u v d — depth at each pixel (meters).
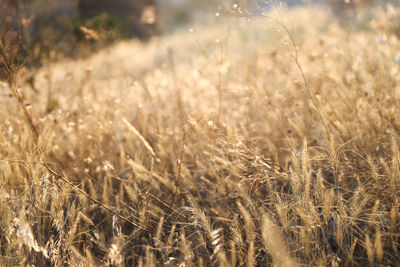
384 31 3.57
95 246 1.93
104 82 4.70
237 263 1.71
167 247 1.68
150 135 2.82
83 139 2.72
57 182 1.95
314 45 3.94
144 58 7.91
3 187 1.92
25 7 3.70
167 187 2.31
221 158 2.27
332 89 2.82
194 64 4.19
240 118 2.90
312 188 1.91
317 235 1.64
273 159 2.29
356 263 1.58
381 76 2.68
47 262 1.76
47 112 3.24
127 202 2.22
